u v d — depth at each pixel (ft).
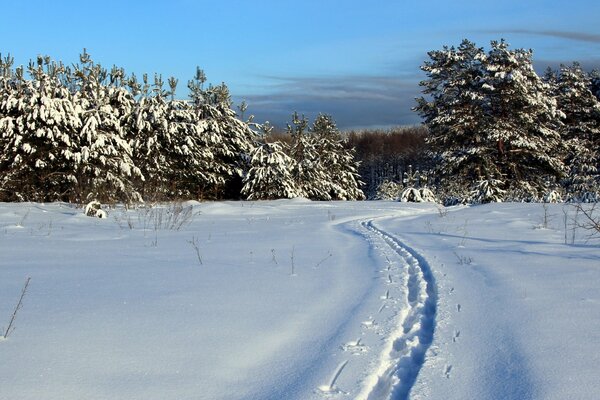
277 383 9.39
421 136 304.91
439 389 9.14
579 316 12.98
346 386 9.29
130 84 77.20
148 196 65.36
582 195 58.90
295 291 16.52
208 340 11.56
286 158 90.17
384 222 42.06
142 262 21.45
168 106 80.64
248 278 18.40
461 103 92.94
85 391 8.74
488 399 8.71
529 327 12.26
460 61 93.91
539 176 95.04
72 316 13.01
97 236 31.22
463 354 10.78
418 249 24.94
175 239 30.07
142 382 9.22
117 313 13.39
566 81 113.09
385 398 9.04
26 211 47.14
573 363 9.98
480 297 15.29
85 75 68.95
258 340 11.67
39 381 9.04
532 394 8.74
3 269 19.17
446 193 90.53
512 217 40.16
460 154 92.17
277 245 27.53
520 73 87.56
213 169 86.99
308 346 11.36
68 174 64.18
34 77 63.93
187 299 15.10
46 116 60.59
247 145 92.32
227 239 30.25
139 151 77.05
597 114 107.24
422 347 11.51
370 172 278.05
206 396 8.77
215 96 91.76
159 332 11.98
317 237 31.45
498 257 21.86
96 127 66.69
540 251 23.15
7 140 62.08
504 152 90.99
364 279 18.44
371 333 12.22
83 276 18.13
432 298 15.85
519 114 89.04
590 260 20.38
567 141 99.40
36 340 11.13
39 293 15.37
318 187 110.52
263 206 62.49
